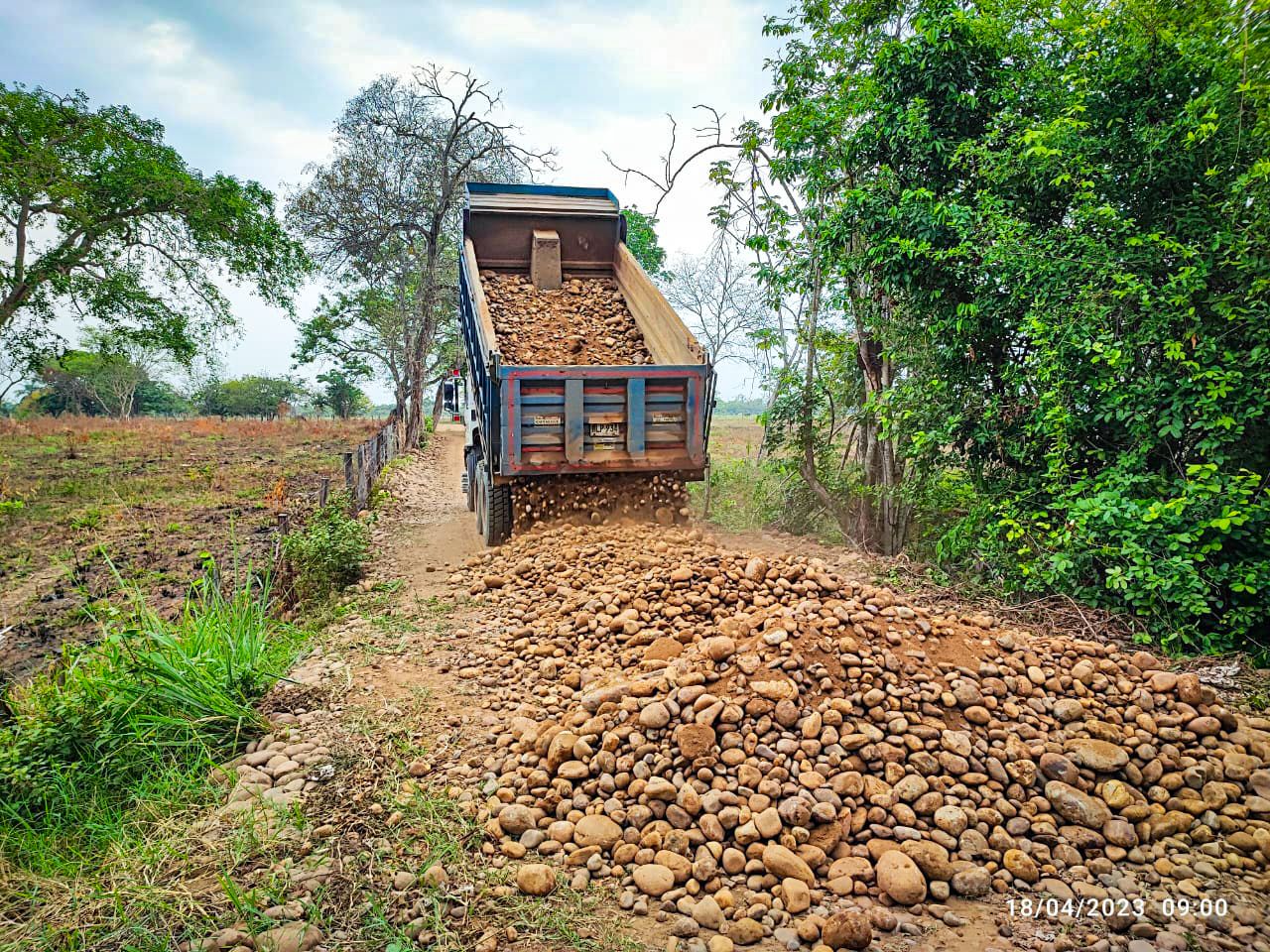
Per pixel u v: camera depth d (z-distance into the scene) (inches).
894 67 290.0
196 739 147.3
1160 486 210.2
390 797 131.1
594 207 405.4
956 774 129.0
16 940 101.3
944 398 279.3
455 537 364.2
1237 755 131.6
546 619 220.7
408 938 98.6
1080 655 165.3
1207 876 112.0
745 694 142.4
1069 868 115.6
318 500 355.9
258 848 117.3
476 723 162.4
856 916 99.7
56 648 225.5
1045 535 245.6
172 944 98.7
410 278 908.0
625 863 116.5
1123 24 245.9
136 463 706.2
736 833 116.9
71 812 129.3
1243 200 205.6
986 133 285.0
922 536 331.6
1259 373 193.5
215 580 207.3
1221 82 228.5
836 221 304.3
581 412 282.4
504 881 111.7
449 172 836.6
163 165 723.4
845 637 156.0
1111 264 217.9
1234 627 196.1
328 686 179.2
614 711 145.1
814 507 373.1
